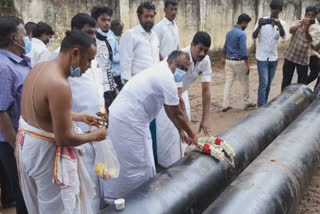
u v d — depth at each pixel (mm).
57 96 2117
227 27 13445
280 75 11359
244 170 3357
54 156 2324
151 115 3357
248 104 7320
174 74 3152
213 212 2693
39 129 2273
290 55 7016
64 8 8875
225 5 13109
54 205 2418
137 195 2609
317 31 7117
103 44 4469
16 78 2924
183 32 12023
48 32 4695
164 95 3131
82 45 2238
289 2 15430
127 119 3256
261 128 4332
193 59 3623
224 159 3314
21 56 3068
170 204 2613
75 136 2240
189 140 3391
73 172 2316
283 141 3988
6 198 3756
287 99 5527
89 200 2512
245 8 13914
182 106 3844
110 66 4590
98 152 2748
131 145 3322
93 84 3230
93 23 3369
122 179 3443
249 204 2760
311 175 3836
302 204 3857
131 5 10180
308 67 7266
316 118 4805
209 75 4043
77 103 3129
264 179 3100
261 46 6719
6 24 2898
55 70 2209
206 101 4109
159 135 4383
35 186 2494
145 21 4527
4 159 3199
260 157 3576
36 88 2207
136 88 3242
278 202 2896
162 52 5102
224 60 7324
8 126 2891
